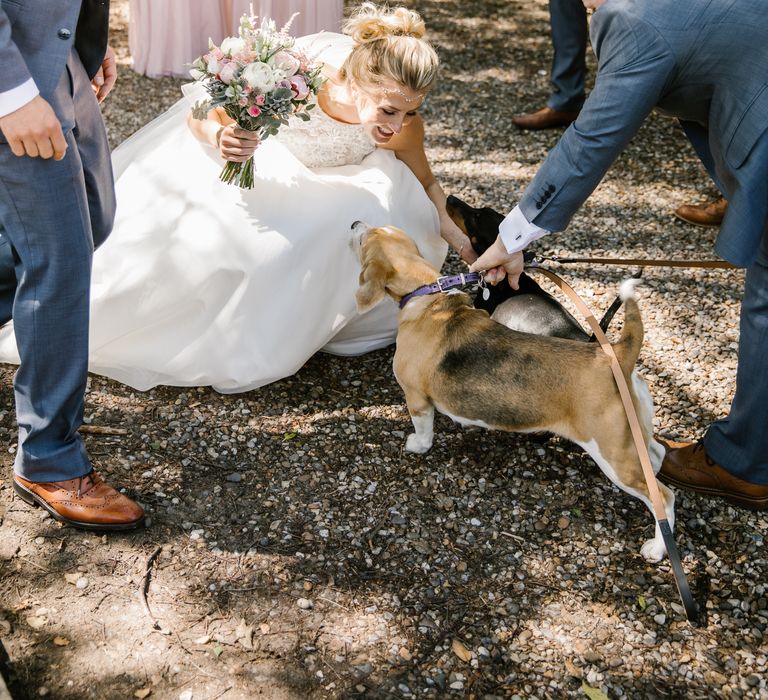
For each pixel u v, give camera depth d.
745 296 2.70
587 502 3.02
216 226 3.21
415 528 2.87
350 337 3.65
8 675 2.27
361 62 3.08
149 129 3.74
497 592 2.66
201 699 2.26
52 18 2.20
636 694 2.37
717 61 2.24
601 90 2.37
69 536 2.72
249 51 2.93
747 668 2.46
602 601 2.65
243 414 3.32
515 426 2.86
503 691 2.36
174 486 2.96
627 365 2.66
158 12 6.09
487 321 2.94
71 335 2.49
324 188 3.33
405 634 2.50
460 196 4.97
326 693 2.31
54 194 2.29
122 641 2.40
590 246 4.61
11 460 2.98
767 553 2.85
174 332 3.35
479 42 7.60
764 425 2.76
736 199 2.37
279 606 2.55
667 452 3.09
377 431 3.30
